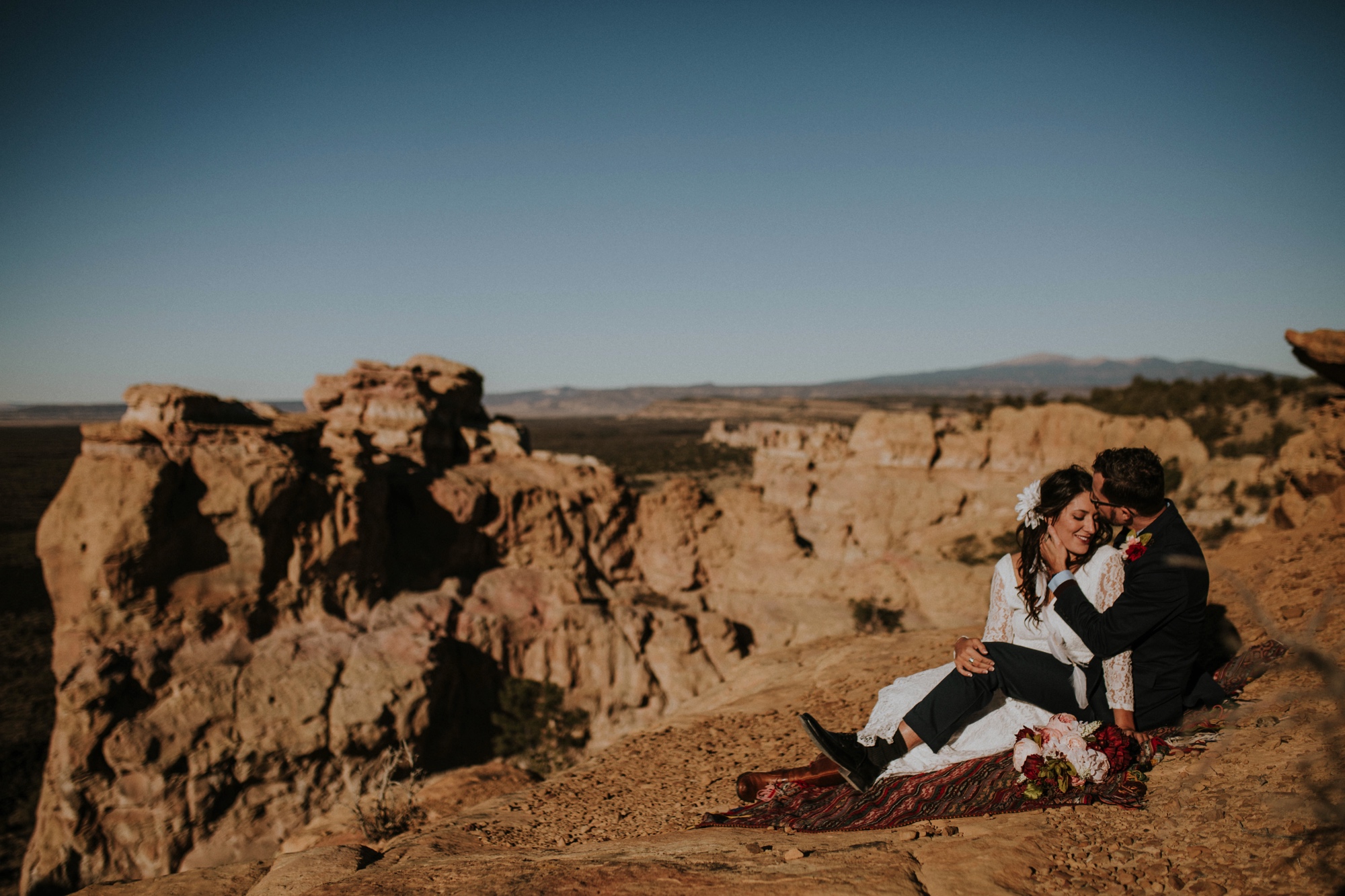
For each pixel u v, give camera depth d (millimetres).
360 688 39125
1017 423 70688
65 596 36531
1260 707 3756
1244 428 94750
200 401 41219
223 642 38656
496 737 43875
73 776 34250
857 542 67438
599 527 56688
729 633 51219
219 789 35875
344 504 42812
